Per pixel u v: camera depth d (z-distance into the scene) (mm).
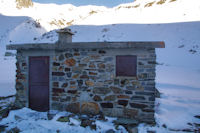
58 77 4406
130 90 3920
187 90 7711
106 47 3885
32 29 47000
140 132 3168
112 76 4047
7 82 10852
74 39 39562
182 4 48375
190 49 25375
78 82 4266
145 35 36031
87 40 38406
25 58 4652
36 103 4594
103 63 4117
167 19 42688
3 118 3869
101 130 3236
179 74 14242
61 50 4414
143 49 3859
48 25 57344
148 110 3777
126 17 52156
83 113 4180
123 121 3641
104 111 4070
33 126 3361
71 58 4340
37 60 4590
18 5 67688
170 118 4062
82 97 4227
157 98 6098
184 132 3209
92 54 4203
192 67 18500
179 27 35438
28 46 4352
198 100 5758
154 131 3217
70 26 52000
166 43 30094
